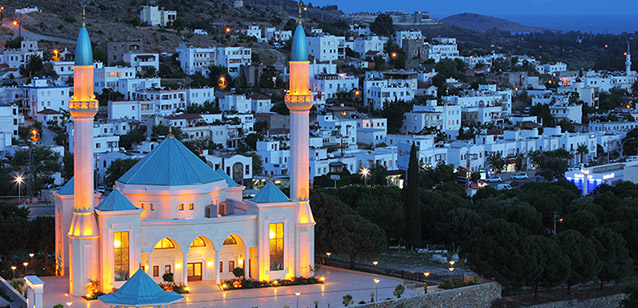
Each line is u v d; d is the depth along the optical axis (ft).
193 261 579.07
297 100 588.50
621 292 614.75
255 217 581.12
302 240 590.96
